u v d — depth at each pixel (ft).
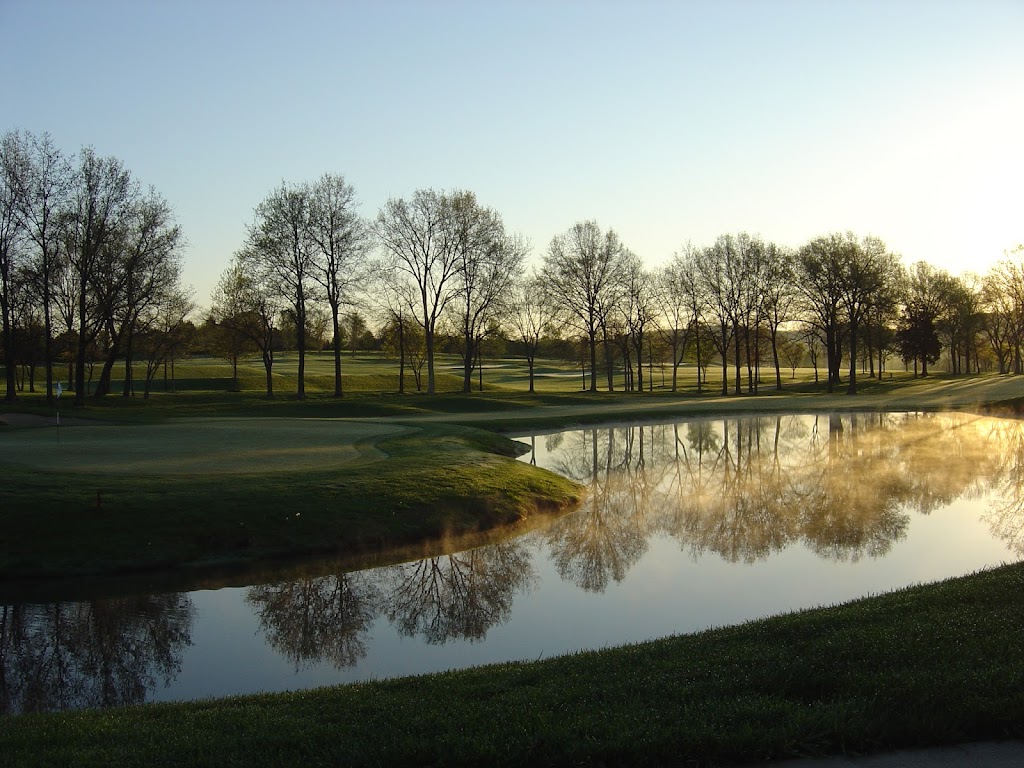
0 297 171.53
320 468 84.58
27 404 169.37
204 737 25.22
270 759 23.24
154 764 23.09
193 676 43.06
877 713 24.97
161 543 62.23
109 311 175.63
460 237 232.12
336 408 188.03
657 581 59.82
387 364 403.95
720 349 317.22
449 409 204.95
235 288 246.47
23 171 167.22
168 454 94.02
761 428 175.32
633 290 290.56
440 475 85.15
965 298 373.81
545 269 282.36
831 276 287.48
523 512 81.56
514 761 23.06
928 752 23.32
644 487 101.24
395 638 48.88
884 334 365.81
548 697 27.35
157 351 243.40
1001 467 112.68
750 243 292.40
